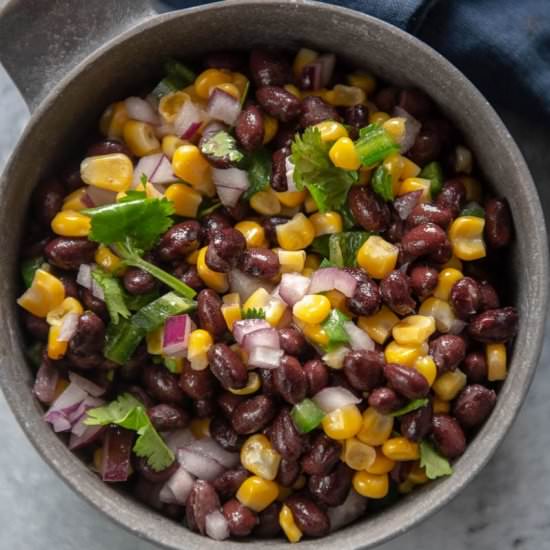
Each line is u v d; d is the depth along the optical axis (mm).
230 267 380
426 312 387
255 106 391
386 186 386
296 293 381
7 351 372
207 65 399
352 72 405
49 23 381
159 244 386
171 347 380
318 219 391
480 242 388
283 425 378
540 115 427
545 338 442
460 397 382
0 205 372
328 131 384
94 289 385
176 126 394
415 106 394
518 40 417
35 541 438
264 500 385
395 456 377
